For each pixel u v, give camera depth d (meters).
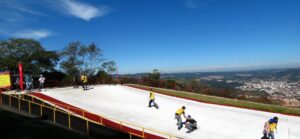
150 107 25.56
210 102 29.41
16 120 17.45
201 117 22.61
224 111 25.09
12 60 37.06
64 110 21.59
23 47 38.56
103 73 50.00
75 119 17.45
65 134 15.64
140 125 19.78
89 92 32.84
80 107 24.09
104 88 36.81
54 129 16.39
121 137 15.21
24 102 21.31
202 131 18.78
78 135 15.92
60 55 45.91
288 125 20.58
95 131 16.06
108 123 19.31
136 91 35.59
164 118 21.83
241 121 21.48
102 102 27.05
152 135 17.11
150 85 44.97
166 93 34.91
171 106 26.42
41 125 16.92
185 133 18.30
